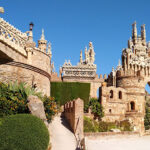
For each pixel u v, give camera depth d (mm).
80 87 48094
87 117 37812
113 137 30203
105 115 41719
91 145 24312
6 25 23750
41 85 28484
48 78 31297
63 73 52219
